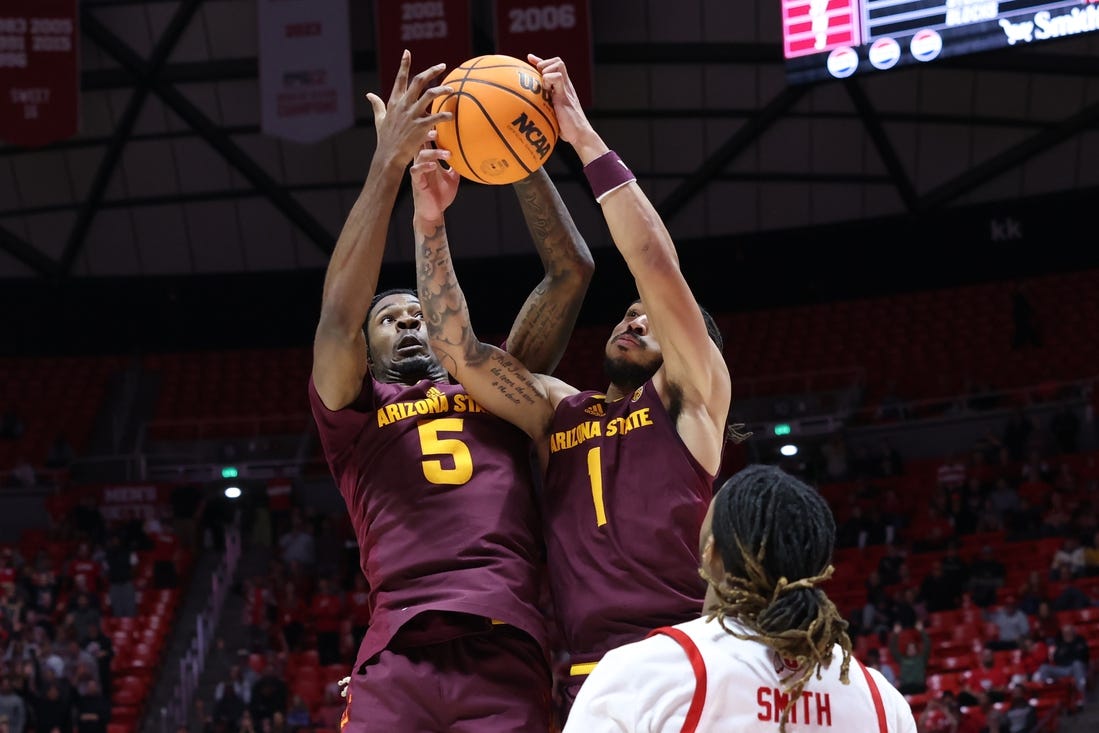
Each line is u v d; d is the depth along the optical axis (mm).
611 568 3078
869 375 20578
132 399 21906
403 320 3744
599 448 3223
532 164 3256
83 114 19781
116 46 18922
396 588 3273
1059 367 19547
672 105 19875
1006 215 20797
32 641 14758
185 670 15414
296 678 15078
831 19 12547
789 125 20000
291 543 17562
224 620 16719
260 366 22453
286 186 20906
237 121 19984
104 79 19344
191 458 20562
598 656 3055
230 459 20312
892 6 12391
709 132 20266
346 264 3355
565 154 19953
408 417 3422
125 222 21438
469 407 3477
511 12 14961
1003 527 16062
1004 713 11969
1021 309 20094
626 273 21875
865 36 12438
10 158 20203
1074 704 12289
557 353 3730
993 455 17609
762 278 22078
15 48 15359
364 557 3414
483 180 3320
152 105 19781
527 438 3572
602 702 2164
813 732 2176
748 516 2205
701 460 3109
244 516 18891
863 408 19531
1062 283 20891
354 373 3359
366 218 3344
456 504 3311
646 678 2166
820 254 21672
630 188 3105
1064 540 15312
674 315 3072
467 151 3238
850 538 16516
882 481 17938
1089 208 20453
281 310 22594
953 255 21484
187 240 21719
